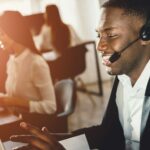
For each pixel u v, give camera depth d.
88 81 5.94
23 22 2.09
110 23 1.10
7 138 1.60
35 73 2.12
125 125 1.31
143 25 1.08
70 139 1.35
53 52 4.63
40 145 1.09
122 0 1.12
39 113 2.06
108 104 1.41
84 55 4.61
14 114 2.02
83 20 5.78
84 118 4.25
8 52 2.18
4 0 5.40
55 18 4.61
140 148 1.17
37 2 5.52
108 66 1.13
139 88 1.21
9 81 2.22
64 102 2.23
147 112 1.19
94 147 1.36
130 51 1.10
